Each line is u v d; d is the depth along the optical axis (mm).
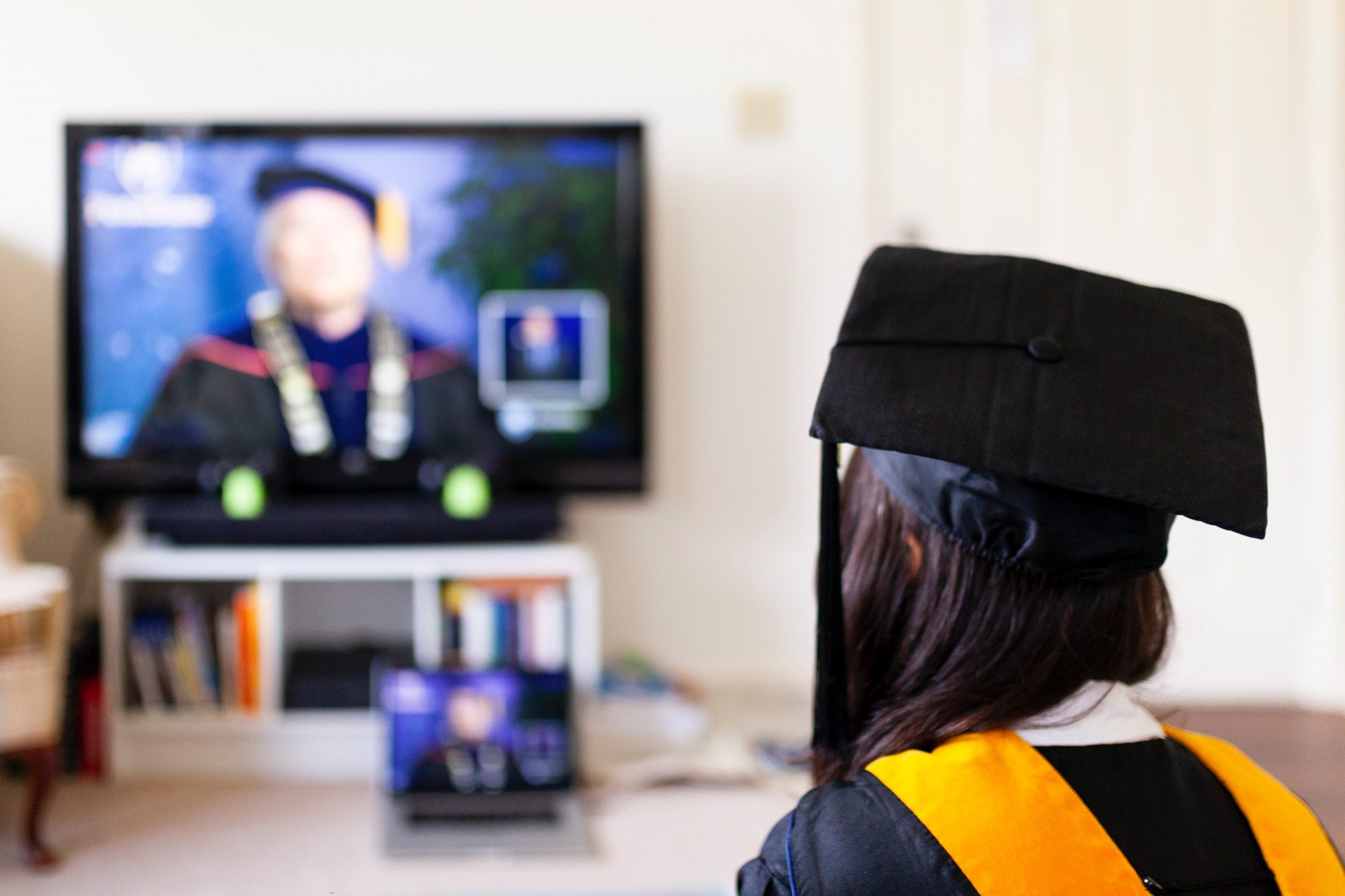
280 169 3084
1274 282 3336
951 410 714
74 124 3023
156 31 3199
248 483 3020
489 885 2268
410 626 3320
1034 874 652
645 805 2701
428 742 2682
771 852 732
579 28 3314
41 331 3193
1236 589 3379
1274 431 3365
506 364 3164
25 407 3203
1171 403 711
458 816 2602
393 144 3107
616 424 3199
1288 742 2953
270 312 3102
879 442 711
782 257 3381
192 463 3102
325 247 3107
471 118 3279
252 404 3111
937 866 656
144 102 3203
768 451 3412
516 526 3035
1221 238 3326
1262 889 685
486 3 3295
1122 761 724
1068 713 737
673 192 3355
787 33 3352
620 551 3408
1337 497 3330
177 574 2857
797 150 3365
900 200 3334
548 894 2219
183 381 3090
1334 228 3299
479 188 3131
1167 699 2932
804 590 3434
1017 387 716
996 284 758
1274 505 3375
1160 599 791
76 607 3232
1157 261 3332
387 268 3129
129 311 3070
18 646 2305
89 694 2883
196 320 3086
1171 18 3291
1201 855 687
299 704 2930
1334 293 3307
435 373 3154
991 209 3322
